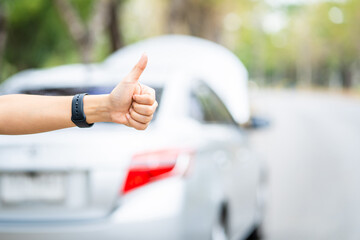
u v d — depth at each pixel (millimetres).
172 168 3301
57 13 17125
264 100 58719
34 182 3209
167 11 30984
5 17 12023
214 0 39375
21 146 3203
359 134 19188
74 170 3176
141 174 3211
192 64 11352
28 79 4113
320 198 7793
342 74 92500
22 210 3209
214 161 3793
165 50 12070
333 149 14359
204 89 4590
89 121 1598
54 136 3244
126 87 1547
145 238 3148
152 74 4012
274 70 148500
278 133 19719
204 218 3490
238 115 10688
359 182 9102
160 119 3533
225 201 3914
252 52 119625
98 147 3184
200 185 3484
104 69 4355
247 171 4895
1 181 3236
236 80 11430
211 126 4258
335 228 6113
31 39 17625
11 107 1621
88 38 15258
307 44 106500
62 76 4109
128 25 31234
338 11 81812
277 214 6816
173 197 3236
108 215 3156
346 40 79000
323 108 41969
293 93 92812
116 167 3182
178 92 3848
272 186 8781
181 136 3498
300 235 5820
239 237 4625
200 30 40188
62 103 1613
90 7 17984
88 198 3174
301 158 12438
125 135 3291
